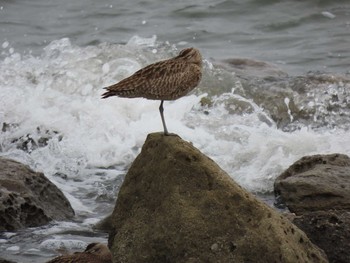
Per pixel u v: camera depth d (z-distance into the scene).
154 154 10.67
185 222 10.22
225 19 26.78
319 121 18.34
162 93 10.82
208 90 19.02
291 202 12.90
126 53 20.48
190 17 26.94
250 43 24.69
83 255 10.16
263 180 14.84
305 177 13.06
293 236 10.17
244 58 22.00
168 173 10.47
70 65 19.81
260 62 21.69
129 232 10.59
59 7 28.00
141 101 17.70
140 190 10.70
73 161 15.98
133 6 27.97
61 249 11.85
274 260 9.88
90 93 18.77
